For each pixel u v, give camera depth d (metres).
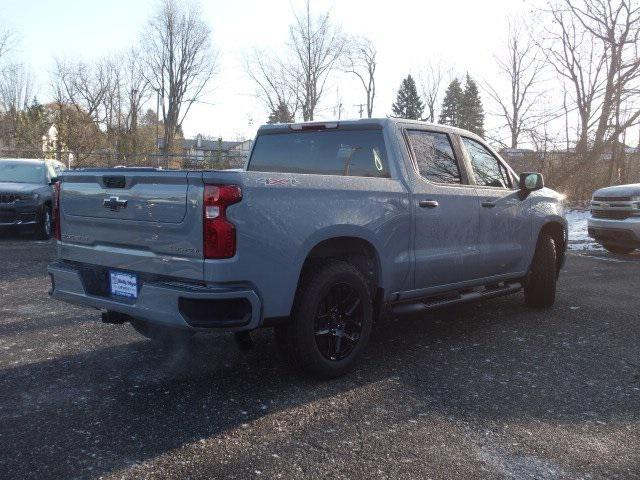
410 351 4.64
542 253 6.01
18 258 9.10
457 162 5.07
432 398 3.64
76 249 3.99
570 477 2.71
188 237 3.30
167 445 2.97
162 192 3.41
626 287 7.59
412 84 63.97
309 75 38.25
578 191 18.88
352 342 4.01
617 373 4.17
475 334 5.17
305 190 3.62
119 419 3.28
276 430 3.16
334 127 4.78
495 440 3.07
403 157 4.49
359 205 3.96
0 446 2.95
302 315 3.65
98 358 4.36
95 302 3.82
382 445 3.00
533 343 4.90
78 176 3.93
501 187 5.54
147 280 3.53
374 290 4.24
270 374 4.04
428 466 2.79
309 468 2.76
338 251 4.00
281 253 3.45
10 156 32.31
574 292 7.20
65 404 3.49
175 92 55.09
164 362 4.28
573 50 17.91
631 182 18.56
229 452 2.91
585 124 18.19
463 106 46.75
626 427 3.26
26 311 5.73
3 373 4.02
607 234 10.52
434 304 4.70
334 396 3.65
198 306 3.24
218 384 3.84
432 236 4.60
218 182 3.22
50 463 2.78
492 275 5.36
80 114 44.91
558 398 3.67
